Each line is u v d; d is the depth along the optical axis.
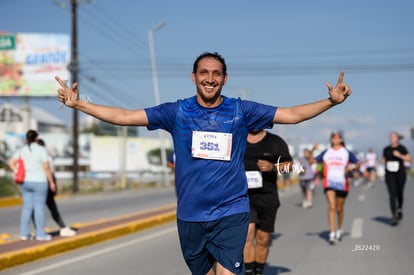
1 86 52.41
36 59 52.34
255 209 8.84
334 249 12.59
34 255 11.62
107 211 24.44
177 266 10.93
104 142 84.50
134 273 10.27
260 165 8.61
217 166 5.52
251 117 5.59
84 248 13.41
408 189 38.34
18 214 23.80
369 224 17.17
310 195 25.08
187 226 5.64
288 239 14.32
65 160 88.25
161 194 40.03
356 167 13.51
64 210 25.09
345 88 5.16
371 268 10.36
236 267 5.56
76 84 5.41
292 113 5.51
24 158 13.31
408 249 12.34
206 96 5.50
